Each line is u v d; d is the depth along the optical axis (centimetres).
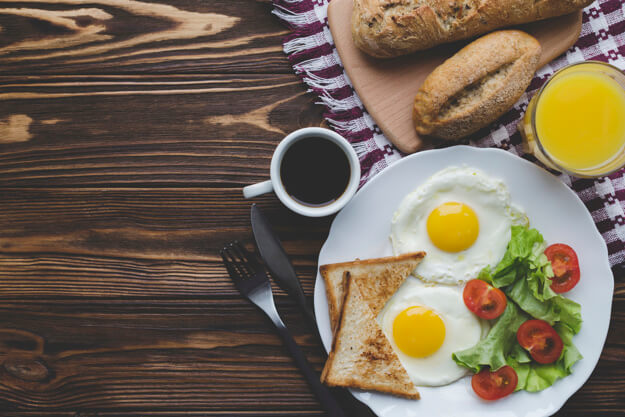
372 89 68
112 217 71
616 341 70
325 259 68
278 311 70
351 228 68
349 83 69
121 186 71
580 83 66
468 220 67
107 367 71
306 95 70
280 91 70
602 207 69
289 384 71
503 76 66
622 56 69
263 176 70
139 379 71
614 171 65
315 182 66
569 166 67
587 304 67
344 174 66
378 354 67
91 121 71
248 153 70
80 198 71
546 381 67
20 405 71
